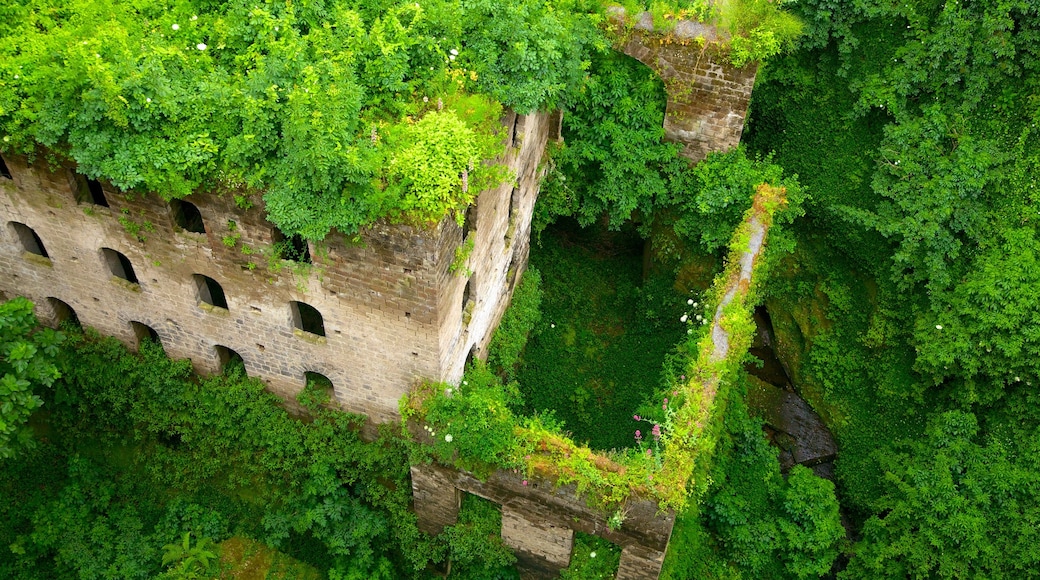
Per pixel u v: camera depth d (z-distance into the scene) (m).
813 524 21.89
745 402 24.78
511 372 23.48
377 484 19.94
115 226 17.36
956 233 22.25
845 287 24.11
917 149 22.33
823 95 24.02
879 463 22.98
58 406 21.02
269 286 17.30
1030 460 20.78
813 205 23.97
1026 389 21.11
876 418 23.52
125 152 14.83
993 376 21.23
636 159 22.50
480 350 21.56
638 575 19.02
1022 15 21.05
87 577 19.36
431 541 20.39
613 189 22.78
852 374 23.97
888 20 22.69
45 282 19.62
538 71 17.34
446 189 14.51
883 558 21.06
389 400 18.88
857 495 23.25
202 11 16.97
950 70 22.00
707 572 21.61
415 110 15.88
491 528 19.89
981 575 20.20
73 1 16.58
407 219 14.55
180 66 15.52
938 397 22.55
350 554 19.98
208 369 20.27
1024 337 20.50
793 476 22.64
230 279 17.50
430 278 15.54
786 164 24.62
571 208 23.97
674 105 22.02
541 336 25.16
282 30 15.81
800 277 24.86
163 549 20.00
